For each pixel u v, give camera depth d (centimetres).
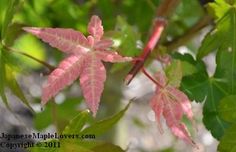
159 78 25
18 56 41
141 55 26
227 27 29
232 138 27
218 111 28
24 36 42
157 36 28
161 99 25
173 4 29
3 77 28
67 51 24
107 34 31
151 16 43
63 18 41
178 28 43
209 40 30
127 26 32
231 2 29
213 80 30
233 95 28
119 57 24
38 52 43
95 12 43
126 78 25
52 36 24
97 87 23
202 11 40
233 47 30
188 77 30
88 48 24
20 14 40
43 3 41
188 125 32
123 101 44
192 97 30
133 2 43
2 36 28
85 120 25
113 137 42
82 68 23
